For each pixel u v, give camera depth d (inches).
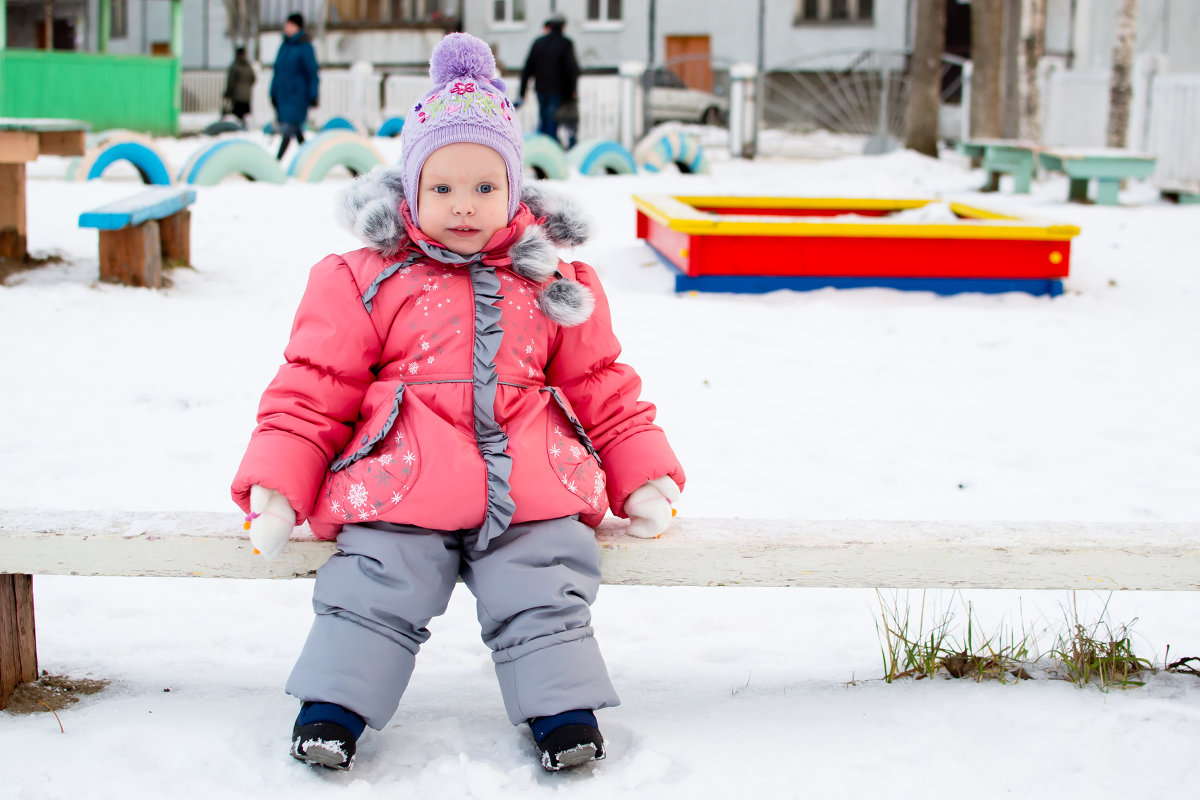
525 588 80.7
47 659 95.1
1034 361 223.1
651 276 303.7
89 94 695.7
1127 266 325.7
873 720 85.5
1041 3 767.7
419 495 80.6
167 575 84.5
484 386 84.6
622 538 88.1
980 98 719.1
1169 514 140.3
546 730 77.6
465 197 86.4
